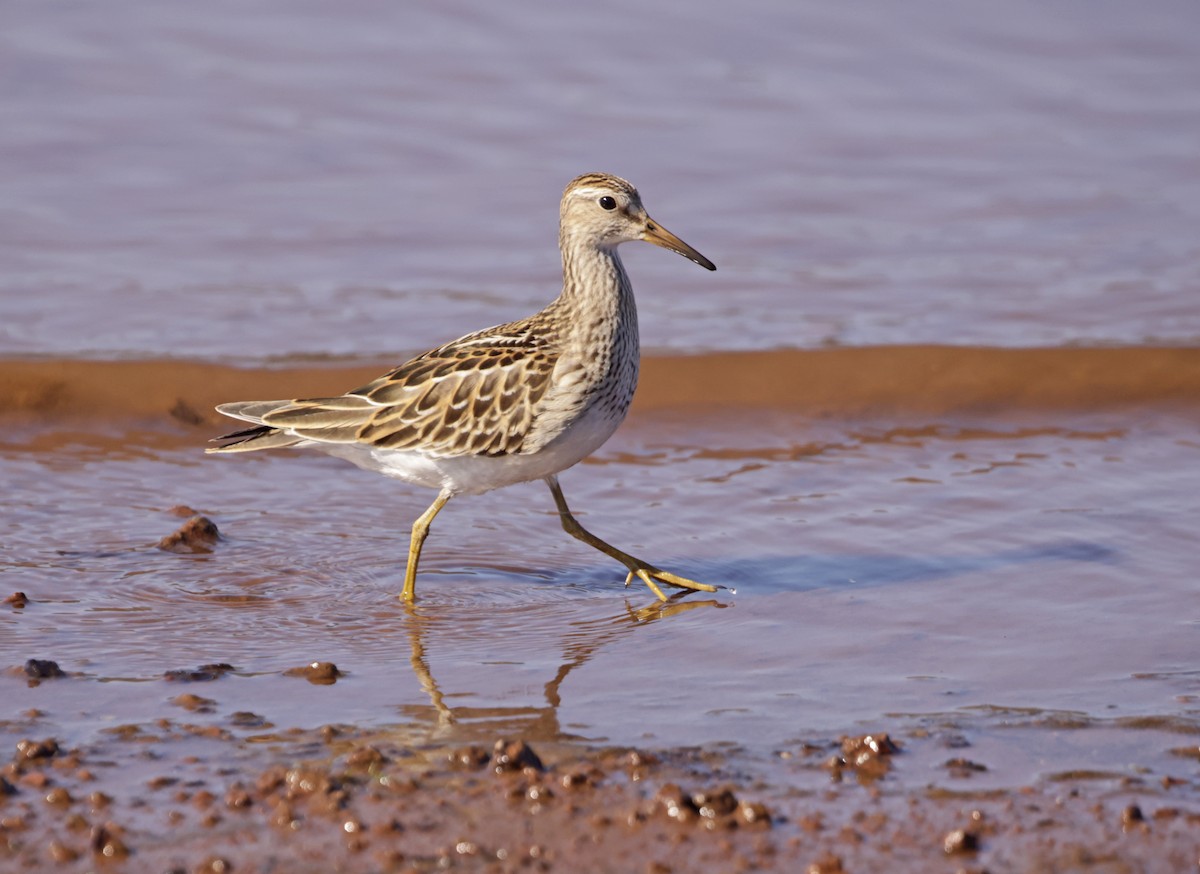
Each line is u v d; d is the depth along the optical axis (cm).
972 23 2542
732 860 786
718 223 2025
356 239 1964
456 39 2455
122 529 1303
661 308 1816
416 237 1977
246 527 1316
